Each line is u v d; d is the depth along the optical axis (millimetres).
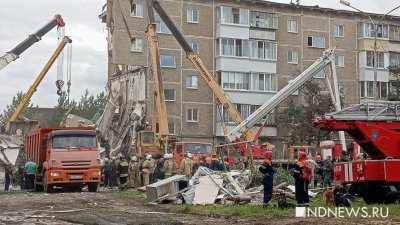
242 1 61750
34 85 58594
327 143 41250
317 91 58719
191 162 31281
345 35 66625
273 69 62562
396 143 19469
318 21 65562
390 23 68312
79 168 29828
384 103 20031
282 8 64000
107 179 35219
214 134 59844
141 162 33812
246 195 20750
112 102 45219
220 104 40625
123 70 61750
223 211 17109
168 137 36844
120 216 16312
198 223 14055
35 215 16844
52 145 30000
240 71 61000
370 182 18531
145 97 57250
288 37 64250
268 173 17578
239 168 32875
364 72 66438
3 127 55906
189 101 59469
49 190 30141
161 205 20688
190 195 21344
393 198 18891
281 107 61281
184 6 59938
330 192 18547
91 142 30578
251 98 61156
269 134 60500
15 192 31531
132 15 58062
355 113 19984
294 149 43000
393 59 68125
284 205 17594
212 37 61000
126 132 43656
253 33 62062
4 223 14344
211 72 60844
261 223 13469
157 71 37250
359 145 20344
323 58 39281
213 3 61062
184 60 59469
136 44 58094
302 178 17219
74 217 15938
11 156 45094
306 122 57312
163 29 59000
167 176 30656
